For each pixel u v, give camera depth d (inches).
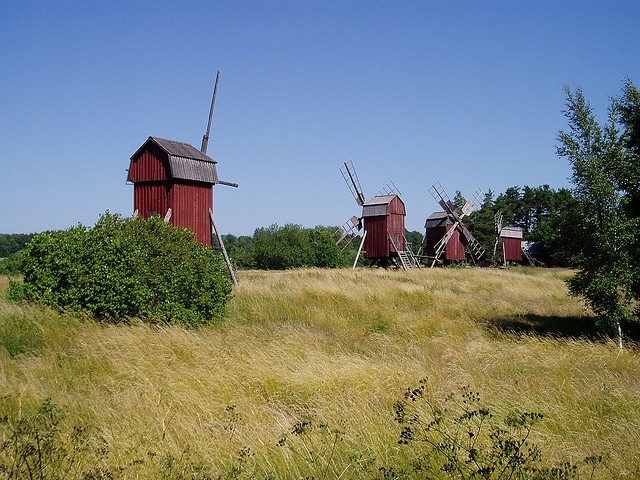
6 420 283.3
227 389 375.9
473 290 1204.5
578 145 658.8
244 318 693.3
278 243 2305.6
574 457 279.3
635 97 697.6
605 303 624.7
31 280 601.3
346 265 2326.5
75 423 305.9
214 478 247.8
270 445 286.2
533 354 516.4
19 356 437.1
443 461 266.4
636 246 627.8
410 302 914.1
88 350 447.5
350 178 2155.5
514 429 301.3
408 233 4886.8
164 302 590.2
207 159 1020.5
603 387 393.4
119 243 598.2
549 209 4033.0
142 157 1000.2
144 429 298.4
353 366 412.5
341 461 268.4
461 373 431.5
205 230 1027.9
